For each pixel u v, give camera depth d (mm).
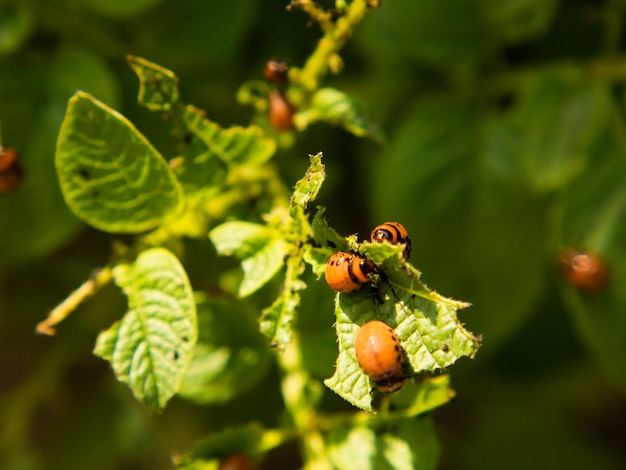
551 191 281
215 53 276
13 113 254
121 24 280
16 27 260
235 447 218
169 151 270
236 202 228
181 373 199
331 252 197
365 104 229
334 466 224
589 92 274
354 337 189
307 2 214
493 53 281
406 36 278
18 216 256
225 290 234
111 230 210
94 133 198
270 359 227
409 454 216
